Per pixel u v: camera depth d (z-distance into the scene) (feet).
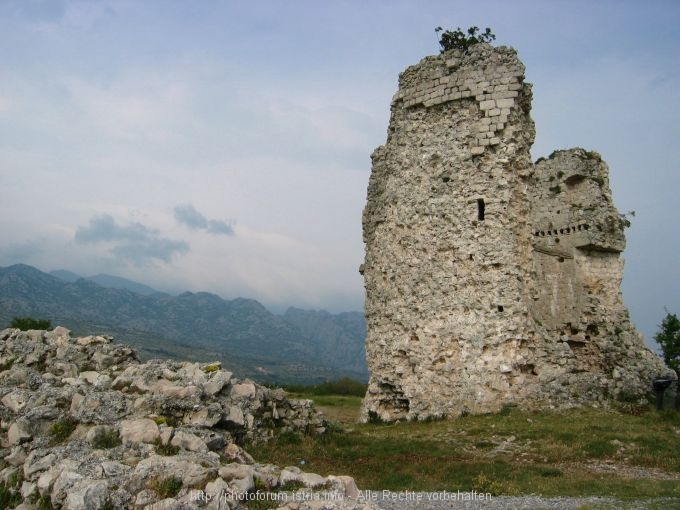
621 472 47.80
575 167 112.37
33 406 42.70
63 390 44.88
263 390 56.18
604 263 110.83
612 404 72.95
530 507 37.32
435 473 46.93
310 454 50.75
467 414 70.64
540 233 116.26
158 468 31.58
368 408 81.92
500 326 72.28
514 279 73.67
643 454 51.83
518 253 75.66
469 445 56.65
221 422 47.70
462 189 76.79
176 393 45.37
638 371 79.71
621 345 89.66
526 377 72.64
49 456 35.12
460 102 79.25
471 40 102.68
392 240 82.94
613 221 109.70
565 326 109.50
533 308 77.92
